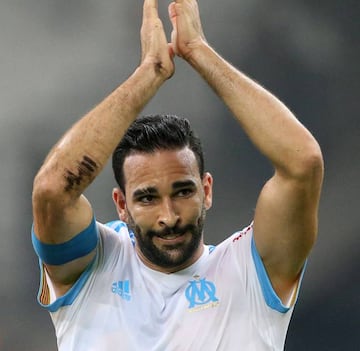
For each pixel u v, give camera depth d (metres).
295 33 28.80
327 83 28.61
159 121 14.68
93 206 27.12
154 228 14.33
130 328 14.66
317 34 28.72
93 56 28.67
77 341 14.78
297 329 27.39
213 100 28.14
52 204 14.17
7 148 28.06
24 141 28.14
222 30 28.80
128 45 28.69
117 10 28.80
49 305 14.98
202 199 14.53
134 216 14.44
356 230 27.77
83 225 14.57
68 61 28.64
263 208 14.41
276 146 14.12
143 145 14.39
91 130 14.35
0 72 28.44
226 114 28.06
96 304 14.86
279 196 14.19
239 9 28.78
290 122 14.22
